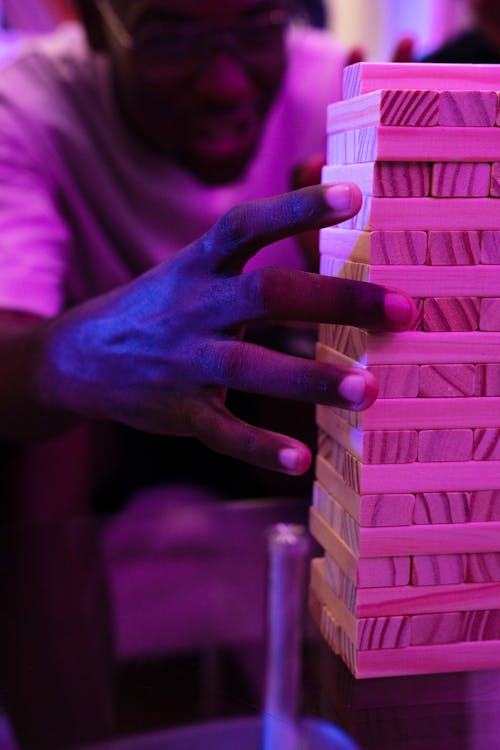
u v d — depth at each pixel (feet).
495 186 2.07
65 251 5.03
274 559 2.56
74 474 5.12
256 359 2.05
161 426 2.43
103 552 3.13
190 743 1.79
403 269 2.08
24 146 4.99
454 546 2.21
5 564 3.01
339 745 1.82
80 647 2.28
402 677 2.24
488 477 2.20
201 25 4.49
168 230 5.52
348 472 2.26
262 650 2.30
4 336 3.18
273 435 2.03
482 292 2.11
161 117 4.89
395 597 2.22
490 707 2.04
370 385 1.93
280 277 1.99
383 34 8.88
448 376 2.14
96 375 2.56
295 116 5.76
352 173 2.20
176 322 2.23
